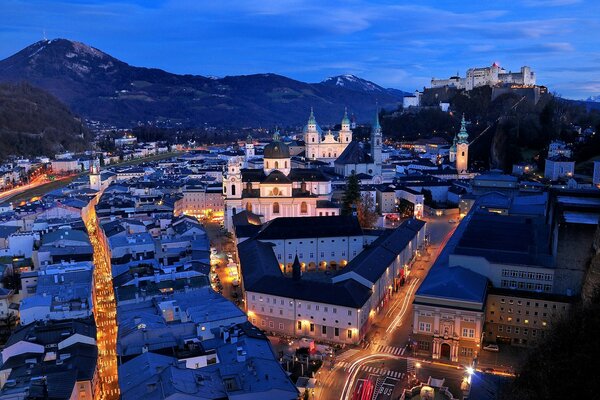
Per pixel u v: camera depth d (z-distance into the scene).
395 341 161.38
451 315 148.88
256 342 134.12
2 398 113.81
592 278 136.62
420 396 127.75
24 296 186.62
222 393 111.44
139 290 168.88
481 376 121.00
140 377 115.56
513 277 164.25
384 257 195.50
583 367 91.12
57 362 131.00
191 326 142.75
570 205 170.12
